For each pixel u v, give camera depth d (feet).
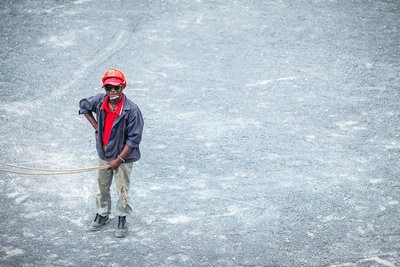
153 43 53.06
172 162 37.50
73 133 40.50
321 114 43.01
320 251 30.07
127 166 30.04
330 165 37.22
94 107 29.73
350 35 54.85
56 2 60.59
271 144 39.45
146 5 60.03
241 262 29.30
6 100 44.11
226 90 46.19
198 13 58.54
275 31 55.36
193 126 41.50
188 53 51.65
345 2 61.21
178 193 34.53
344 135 40.42
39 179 35.50
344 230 31.53
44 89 45.73
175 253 29.84
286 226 31.86
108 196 31.22
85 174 36.19
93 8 59.31
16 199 33.71
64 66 49.11
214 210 33.09
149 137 40.09
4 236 30.71
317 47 52.80
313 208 33.27
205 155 38.27
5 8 58.65
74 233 31.19
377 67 49.55
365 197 34.19
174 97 45.16
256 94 45.68
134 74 48.21
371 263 29.25
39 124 41.34
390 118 42.50
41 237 30.78
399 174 36.27
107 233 31.32
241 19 57.47
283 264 29.19
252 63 50.14
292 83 47.19
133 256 29.58
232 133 40.68
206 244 30.50
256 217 32.55
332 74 48.52
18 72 47.93
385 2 61.26
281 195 34.37
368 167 36.99
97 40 53.26
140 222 32.12
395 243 30.60
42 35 53.93
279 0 61.57
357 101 44.70
